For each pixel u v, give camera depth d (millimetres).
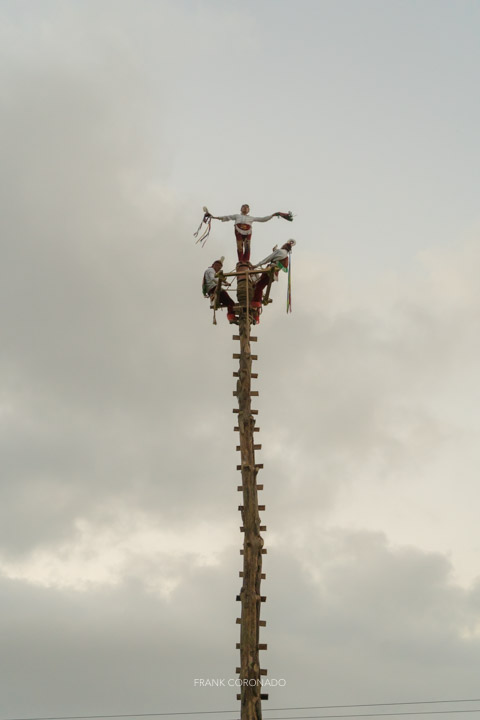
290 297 26141
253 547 22219
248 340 25203
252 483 23047
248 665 20984
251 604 21578
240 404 24219
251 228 26641
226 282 26188
